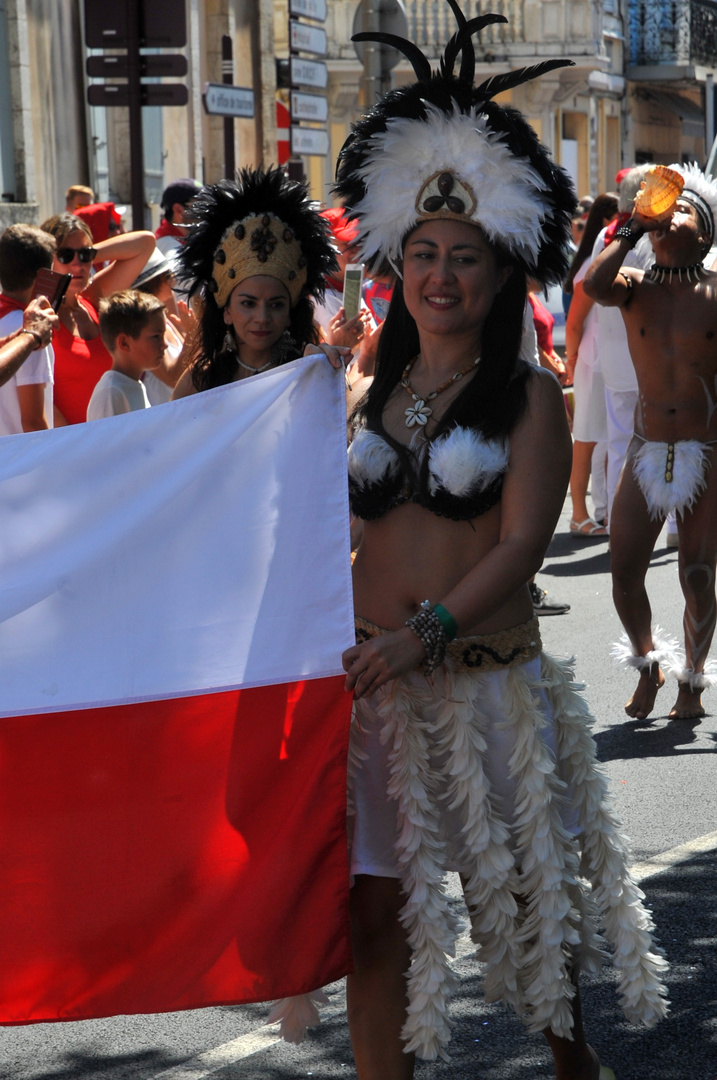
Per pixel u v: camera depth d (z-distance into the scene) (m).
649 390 8.98
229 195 6.01
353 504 4.64
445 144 4.42
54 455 4.55
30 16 23.53
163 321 9.20
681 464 8.84
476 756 4.41
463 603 4.26
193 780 4.48
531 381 4.45
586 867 4.69
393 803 4.52
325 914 4.37
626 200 9.66
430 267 4.44
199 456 4.55
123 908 4.46
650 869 6.86
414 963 4.40
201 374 6.25
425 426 4.54
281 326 6.04
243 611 4.53
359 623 4.66
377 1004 4.54
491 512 4.47
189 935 4.44
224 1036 5.61
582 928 4.65
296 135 19.22
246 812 4.46
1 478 4.54
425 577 4.52
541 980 4.43
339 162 4.73
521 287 4.58
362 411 4.74
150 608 4.53
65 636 4.53
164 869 4.45
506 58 45.66
